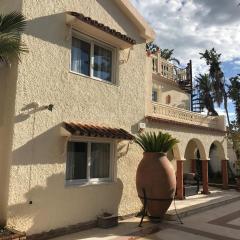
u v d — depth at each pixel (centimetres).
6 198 828
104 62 1163
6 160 853
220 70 4022
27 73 887
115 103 1155
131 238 921
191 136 1664
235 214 1295
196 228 1059
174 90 2323
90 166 1071
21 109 864
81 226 995
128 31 1247
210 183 2238
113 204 1115
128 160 1190
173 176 1126
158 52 2202
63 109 974
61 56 983
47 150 917
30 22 907
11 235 752
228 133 2169
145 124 1280
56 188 931
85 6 1085
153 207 1104
